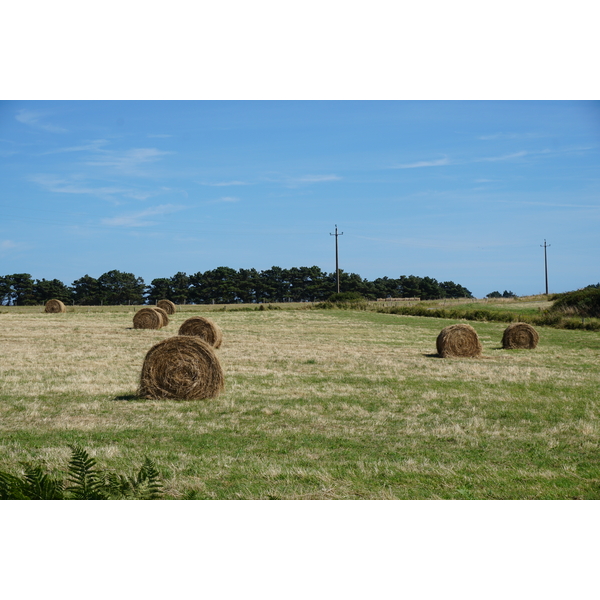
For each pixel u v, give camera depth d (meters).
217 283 116.62
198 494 6.34
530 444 9.04
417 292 128.25
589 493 6.64
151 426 10.02
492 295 133.12
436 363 19.45
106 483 6.50
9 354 19.94
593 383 15.31
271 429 9.88
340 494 6.44
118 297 112.19
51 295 107.75
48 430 9.57
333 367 17.98
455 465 7.72
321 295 118.00
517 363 19.86
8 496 5.75
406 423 10.45
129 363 18.19
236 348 23.53
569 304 44.28
